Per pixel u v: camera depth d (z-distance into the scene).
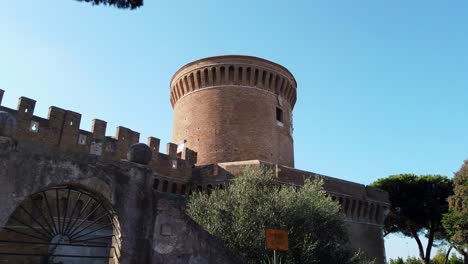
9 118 7.89
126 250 8.63
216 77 36.16
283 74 38.12
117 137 26.58
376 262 30.33
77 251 18.56
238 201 17.84
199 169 28.03
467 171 33.53
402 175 45.81
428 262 43.12
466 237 31.78
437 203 42.44
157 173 26.42
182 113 37.25
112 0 9.74
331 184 29.30
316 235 17.41
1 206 7.29
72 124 24.78
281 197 18.23
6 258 17.44
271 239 10.80
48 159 8.13
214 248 9.81
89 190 8.66
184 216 9.79
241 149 33.22
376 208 32.41
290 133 38.06
